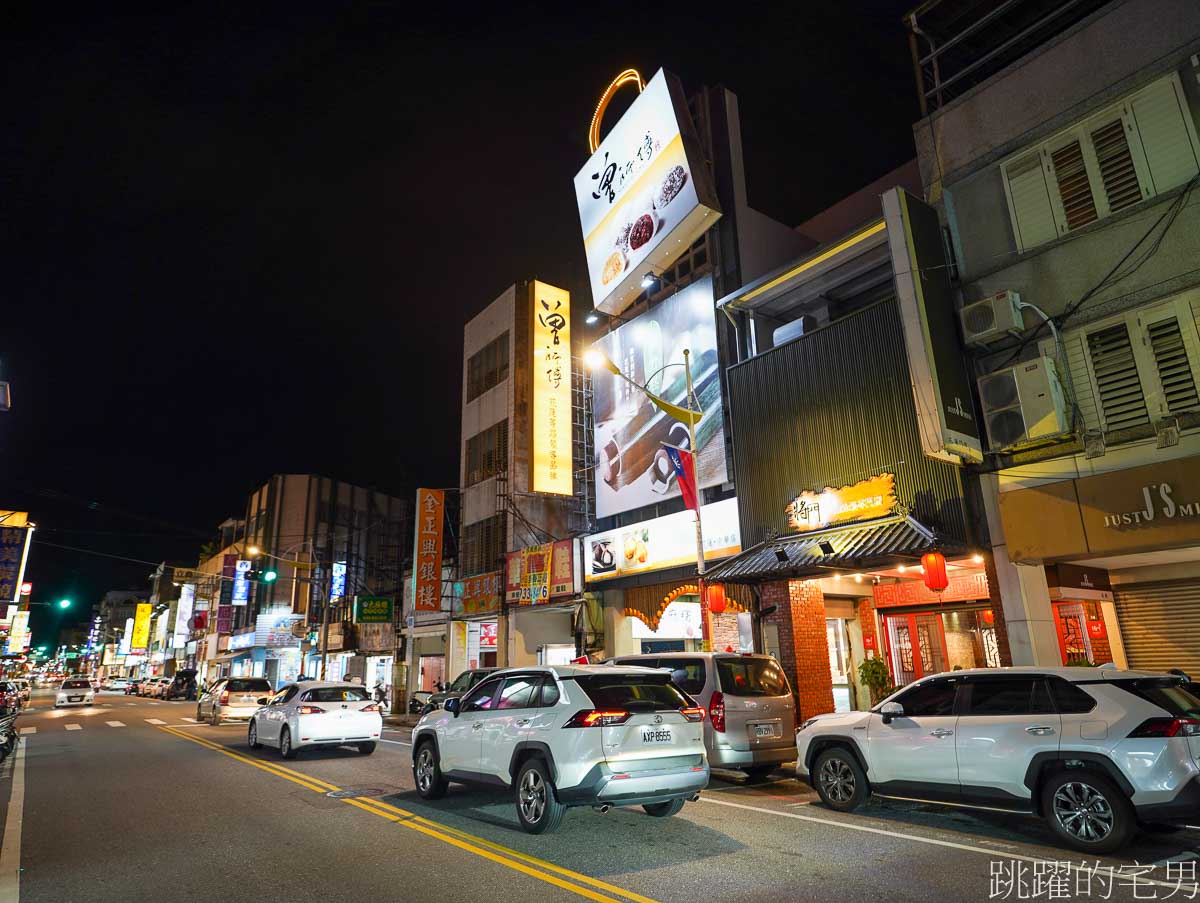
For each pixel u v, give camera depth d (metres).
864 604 18.08
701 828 7.53
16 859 6.69
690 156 18.94
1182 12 10.94
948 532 12.12
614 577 19.59
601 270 22.03
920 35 15.09
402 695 31.38
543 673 8.00
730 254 18.86
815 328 15.90
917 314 11.99
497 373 27.08
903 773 7.68
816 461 14.59
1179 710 6.32
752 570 13.75
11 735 15.05
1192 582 12.15
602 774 6.80
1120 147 11.38
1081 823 6.43
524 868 6.09
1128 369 10.81
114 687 74.25
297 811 8.66
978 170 13.09
